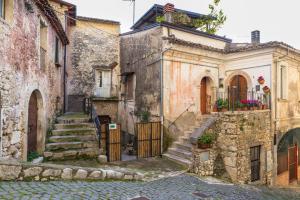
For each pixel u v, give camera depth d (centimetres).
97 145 962
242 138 984
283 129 1244
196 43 1232
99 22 1664
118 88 1631
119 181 651
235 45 1454
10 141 596
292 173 1368
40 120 869
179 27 1202
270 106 1167
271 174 1141
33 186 478
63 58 1366
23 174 508
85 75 1633
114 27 1711
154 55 1195
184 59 1209
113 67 1622
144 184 663
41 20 856
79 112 1492
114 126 998
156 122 1110
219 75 1360
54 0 1332
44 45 932
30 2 714
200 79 1272
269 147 1140
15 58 620
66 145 913
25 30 691
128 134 1442
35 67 784
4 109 561
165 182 727
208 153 927
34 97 841
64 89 1373
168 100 1146
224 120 989
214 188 746
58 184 516
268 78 1197
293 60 1334
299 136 1448
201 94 1330
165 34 1161
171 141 1146
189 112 1219
